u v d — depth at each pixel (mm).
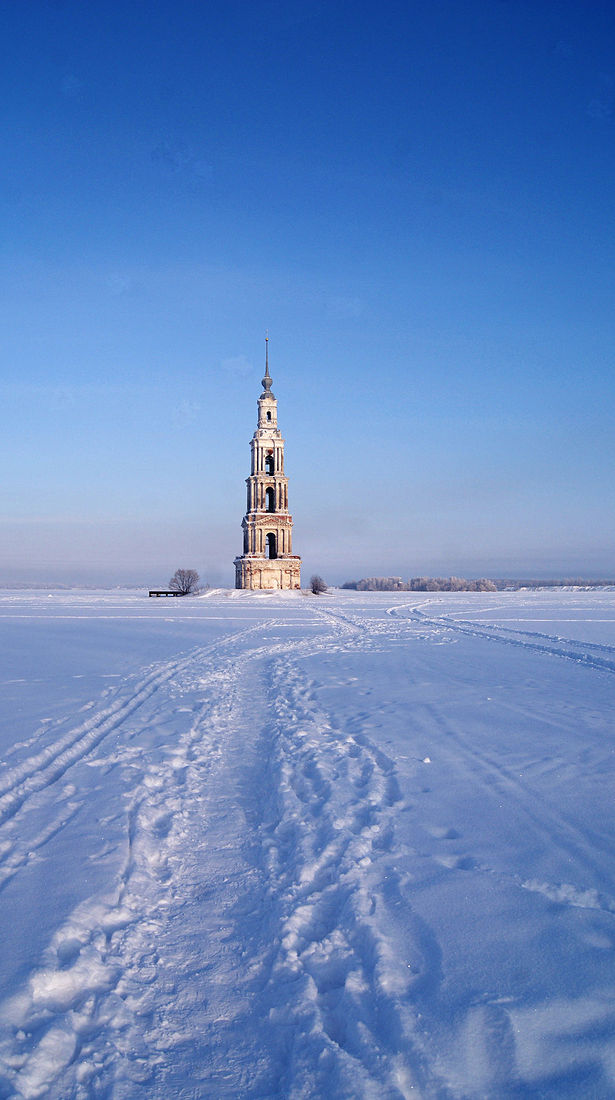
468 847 6223
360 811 7246
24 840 6500
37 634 31500
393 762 9062
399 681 16391
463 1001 3934
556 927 4746
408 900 5188
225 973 4535
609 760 9047
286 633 32188
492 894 5281
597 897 5168
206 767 9422
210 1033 3959
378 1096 3270
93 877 5684
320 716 12438
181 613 49781
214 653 23547
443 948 4516
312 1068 3545
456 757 9305
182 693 15203
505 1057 3496
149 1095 3426
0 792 7914
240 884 5840
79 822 6996
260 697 14945
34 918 4965
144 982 4434
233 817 7477
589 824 6730
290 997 4168
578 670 18078
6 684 16359
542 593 102125
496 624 35344
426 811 7195
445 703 13328
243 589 93250
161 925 5148
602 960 4320
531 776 8375
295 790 8234
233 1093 3459
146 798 7828
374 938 4625
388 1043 3678
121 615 47000
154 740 10656
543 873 5625
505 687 15234
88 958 4520
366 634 31125
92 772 8852
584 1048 3535
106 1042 3793
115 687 15891
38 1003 4031
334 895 5430
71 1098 3359
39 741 10391
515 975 4180
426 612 49031
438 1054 3525
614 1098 3188
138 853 6258
